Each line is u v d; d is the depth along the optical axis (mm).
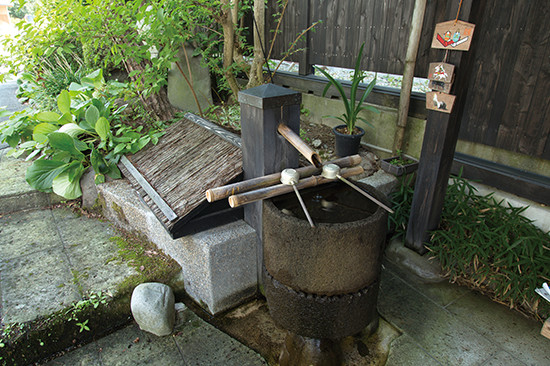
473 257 2561
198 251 2205
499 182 2824
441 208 2678
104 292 2260
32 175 2924
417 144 3381
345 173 2031
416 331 2229
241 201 1695
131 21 3348
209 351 2092
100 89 3568
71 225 3090
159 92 3930
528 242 2400
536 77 2510
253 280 2463
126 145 3092
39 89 4398
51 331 2035
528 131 2645
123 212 2928
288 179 1828
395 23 3277
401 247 2898
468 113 2977
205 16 3646
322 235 1549
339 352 2070
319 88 4184
